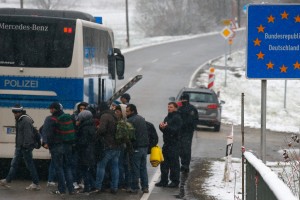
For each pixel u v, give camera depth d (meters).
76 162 23.02
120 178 23.44
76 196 22.03
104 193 22.80
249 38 16.39
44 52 24.83
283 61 16.33
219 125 45.53
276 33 16.33
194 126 24.75
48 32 24.88
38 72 24.83
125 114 23.80
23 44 24.92
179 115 23.94
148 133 23.27
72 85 24.78
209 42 121.38
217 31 154.50
